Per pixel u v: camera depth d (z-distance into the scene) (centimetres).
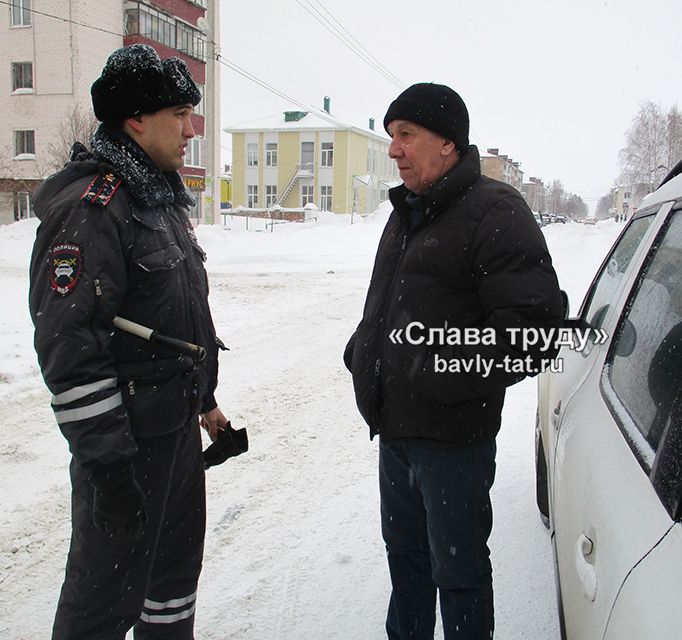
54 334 165
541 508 332
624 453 154
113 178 178
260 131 5569
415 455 204
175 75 188
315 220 4281
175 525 215
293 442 453
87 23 2755
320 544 318
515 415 511
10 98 2869
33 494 363
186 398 195
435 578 207
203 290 210
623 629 114
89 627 189
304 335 800
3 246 1914
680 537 115
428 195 191
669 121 5272
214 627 256
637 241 245
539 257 182
